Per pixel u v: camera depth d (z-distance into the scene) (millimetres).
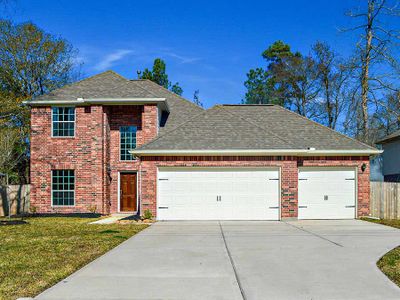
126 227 15039
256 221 17016
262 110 22109
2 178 25578
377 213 18875
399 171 27109
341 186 18141
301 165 18078
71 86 22375
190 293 6359
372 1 28500
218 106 21875
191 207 17391
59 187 20859
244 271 7820
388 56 28594
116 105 21047
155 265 8375
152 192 17391
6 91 31375
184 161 17406
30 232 13727
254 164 17375
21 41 32688
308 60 41312
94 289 6586
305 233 13227
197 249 10234
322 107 40625
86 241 11430
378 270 7863
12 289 6496
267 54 47906
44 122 21047
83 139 20812
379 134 35625
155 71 43844
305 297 6133
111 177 21328
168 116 22828
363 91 30016
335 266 8227
